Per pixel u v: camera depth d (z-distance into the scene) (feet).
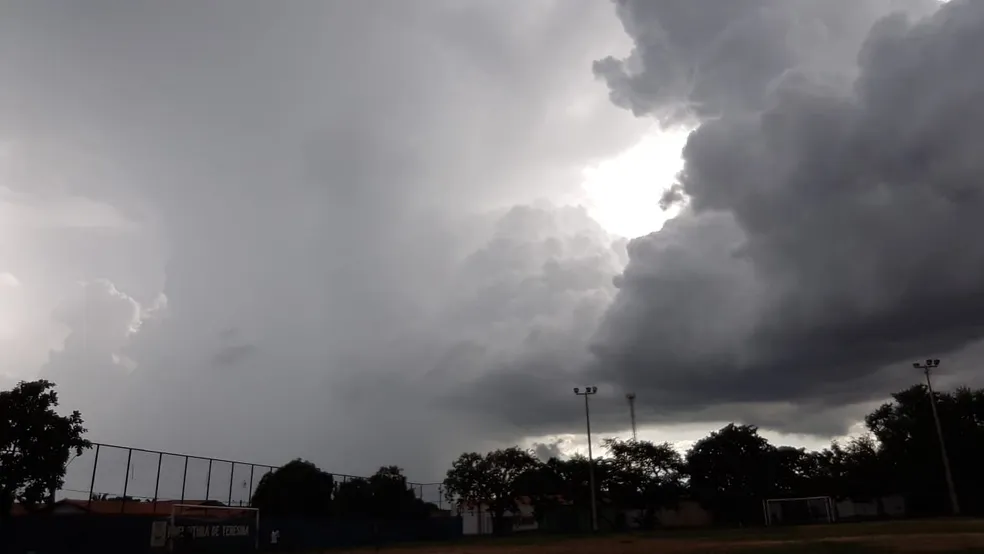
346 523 231.30
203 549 172.55
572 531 309.42
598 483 319.06
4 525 133.28
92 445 158.51
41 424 142.72
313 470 241.55
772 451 328.29
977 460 281.13
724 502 318.86
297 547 206.39
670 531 258.57
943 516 250.78
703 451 331.36
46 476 142.31
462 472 318.24
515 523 326.65
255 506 221.66
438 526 280.72
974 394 294.46
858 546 117.08
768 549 122.83
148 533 160.35
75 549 144.87
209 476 199.82
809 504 297.94
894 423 305.73
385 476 274.77
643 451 325.83
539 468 319.88
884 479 307.58
